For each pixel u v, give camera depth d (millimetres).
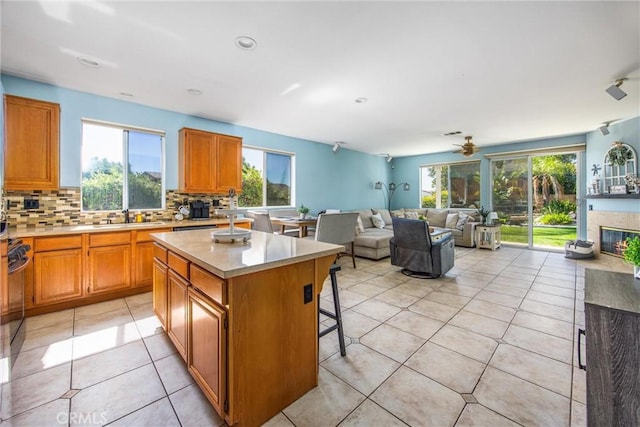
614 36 2090
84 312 2654
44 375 1725
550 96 3293
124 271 3025
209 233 2477
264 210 5098
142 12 1849
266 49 2295
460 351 2010
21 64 2562
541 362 1870
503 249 5902
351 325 2422
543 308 2773
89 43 2221
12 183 2635
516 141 5887
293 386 1528
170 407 1479
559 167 5637
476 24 1962
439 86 3008
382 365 1848
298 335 1553
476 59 2443
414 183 7785
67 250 2701
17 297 2369
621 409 1084
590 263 4602
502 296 3115
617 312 1086
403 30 2035
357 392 1596
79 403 1499
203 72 2711
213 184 4020
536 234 5938
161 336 2211
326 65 2559
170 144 3883
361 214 6309
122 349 2023
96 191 3381
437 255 3627
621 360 1084
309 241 2033
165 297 2049
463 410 1452
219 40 2170
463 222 6246
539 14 1853
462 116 4090
